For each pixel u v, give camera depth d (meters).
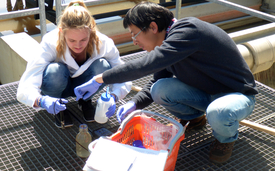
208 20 5.49
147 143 1.85
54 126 2.19
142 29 1.67
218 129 1.64
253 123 2.11
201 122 2.12
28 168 1.79
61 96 2.21
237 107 1.61
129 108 1.86
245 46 3.32
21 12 2.87
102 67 2.05
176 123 1.70
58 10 2.99
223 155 1.79
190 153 1.92
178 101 1.84
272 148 1.99
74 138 2.06
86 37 1.80
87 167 1.43
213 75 1.67
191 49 1.55
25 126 2.18
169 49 1.53
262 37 3.67
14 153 1.92
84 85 1.68
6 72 3.53
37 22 4.79
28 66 1.92
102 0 3.04
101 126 2.19
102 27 4.54
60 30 1.79
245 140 2.06
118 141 1.72
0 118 2.24
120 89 2.05
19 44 3.24
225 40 1.63
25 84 1.87
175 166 1.81
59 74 1.95
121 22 4.68
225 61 1.63
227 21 5.63
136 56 3.15
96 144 1.51
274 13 5.77
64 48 1.91
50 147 1.98
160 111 2.38
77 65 2.02
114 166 1.40
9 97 2.50
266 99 2.57
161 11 1.66
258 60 3.27
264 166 1.84
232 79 1.67
